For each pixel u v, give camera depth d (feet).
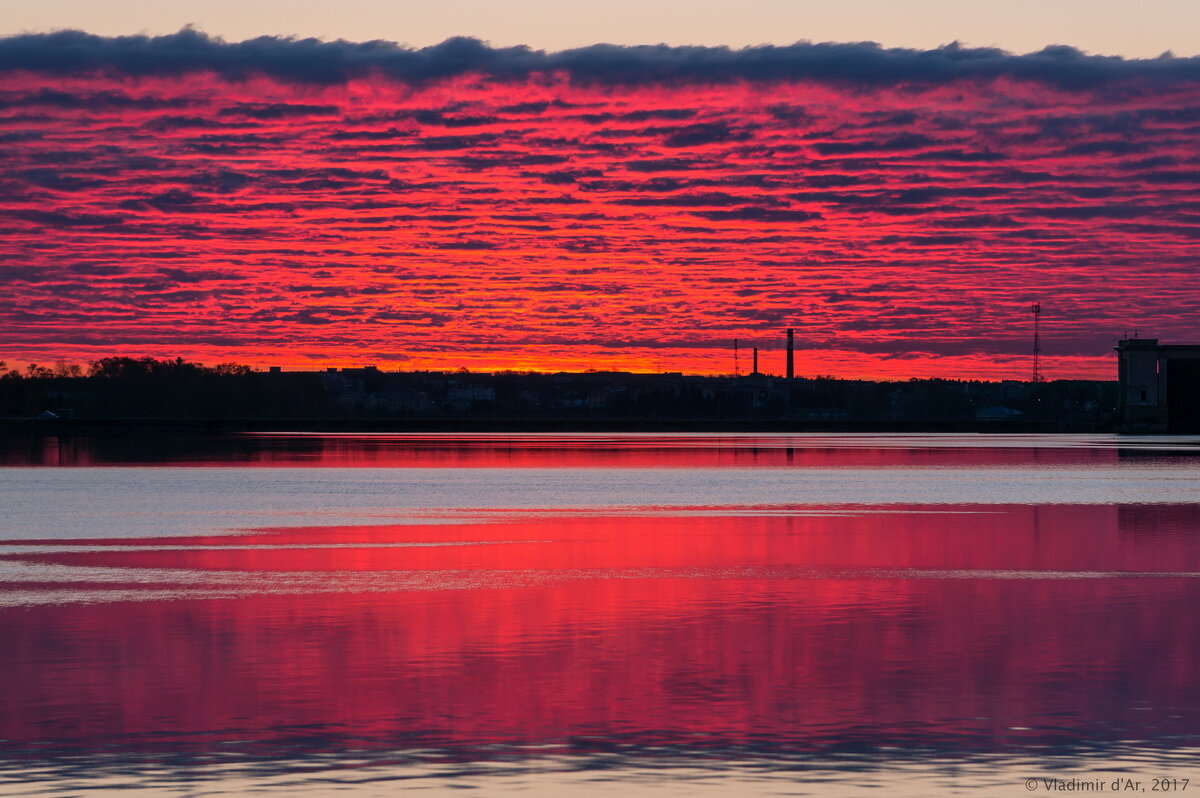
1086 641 362.74
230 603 435.94
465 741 264.11
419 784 237.25
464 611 418.31
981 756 253.65
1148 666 329.31
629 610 420.36
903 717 281.33
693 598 447.42
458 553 595.88
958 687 307.58
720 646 357.61
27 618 402.93
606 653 347.97
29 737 265.34
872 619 401.49
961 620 399.03
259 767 246.68
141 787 234.99
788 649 352.90
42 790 233.35
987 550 602.85
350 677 318.86
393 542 647.97
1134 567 533.14
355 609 422.41
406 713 285.23
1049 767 246.68
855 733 269.64
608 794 232.32
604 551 603.67
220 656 343.67
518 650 352.49
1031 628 384.27
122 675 320.50
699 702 294.66
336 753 255.70
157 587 476.13
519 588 472.03
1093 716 281.13
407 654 346.95
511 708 289.53
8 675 320.29
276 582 489.67
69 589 470.80
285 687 308.40
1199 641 362.33
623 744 262.47
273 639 368.07
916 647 354.95
